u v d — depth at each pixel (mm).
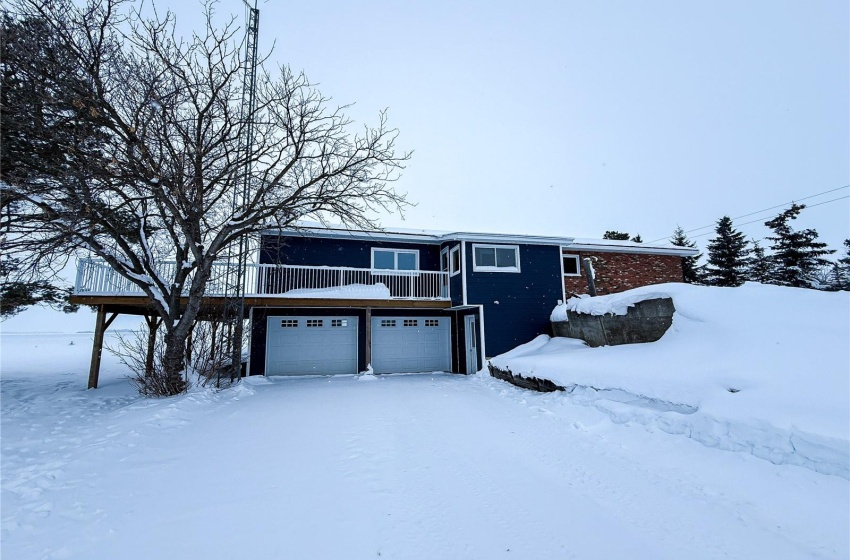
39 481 4047
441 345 15797
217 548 2939
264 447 5352
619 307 9250
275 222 12000
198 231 9609
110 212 8484
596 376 7414
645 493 4027
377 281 15016
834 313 5656
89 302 10961
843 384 4441
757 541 3156
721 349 6199
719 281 28062
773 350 5559
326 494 3914
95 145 8148
